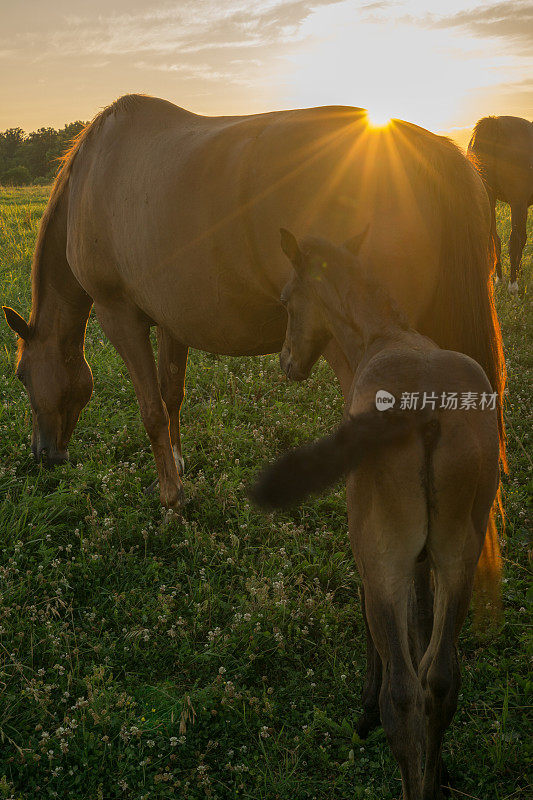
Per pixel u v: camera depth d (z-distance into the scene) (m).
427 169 2.90
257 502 1.88
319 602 3.59
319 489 1.95
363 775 2.79
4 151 138.00
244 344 3.73
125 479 4.66
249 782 2.79
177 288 3.70
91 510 4.25
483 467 2.22
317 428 5.13
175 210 3.54
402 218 2.88
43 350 4.92
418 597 2.88
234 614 3.53
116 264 4.18
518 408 5.43
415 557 2.30
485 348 2.98
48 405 4.91
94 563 3.80
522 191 9.09
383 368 2.28
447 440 2.16
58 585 3.66
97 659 3.31
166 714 3.05
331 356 2.97
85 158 4.28
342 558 3.89
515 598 3.53
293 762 2.81
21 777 2.75
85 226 4.27
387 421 2.13
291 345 3.01
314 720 2.98
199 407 5.57
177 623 3.42
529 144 9.02
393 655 2.27
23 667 3.21
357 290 2.57
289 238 2.71
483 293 2.96
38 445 4.91
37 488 4.70
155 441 4.43
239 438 4.95
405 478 2.19
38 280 4.87
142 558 4.05
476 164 3.38
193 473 4.88
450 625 2.33
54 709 3.05
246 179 3.23
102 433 5.28
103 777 2.75
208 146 3.46
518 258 8.91
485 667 3.19
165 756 2.86
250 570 3.87
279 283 3.25
